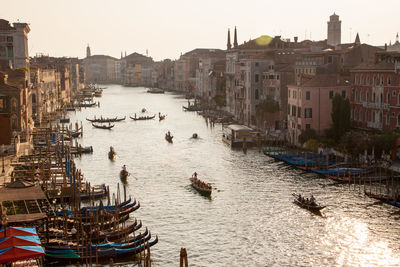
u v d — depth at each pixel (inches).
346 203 2402.8
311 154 3361.2
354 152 3031.5
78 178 2598.4
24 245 1379.2
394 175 2770.7
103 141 4463.6
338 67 4173.2
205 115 6171.3
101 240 1927.9
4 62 5027.1
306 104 3631.9
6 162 3016.7
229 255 1879.9
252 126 4901.6
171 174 3102.9
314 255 1866.4
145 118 6136.8
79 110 7293.3
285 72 4507.9
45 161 3043.8
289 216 2258.9
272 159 3462.1
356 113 3622.0
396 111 3196.4
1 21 5002.5
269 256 1866.4
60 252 1763.0
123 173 2994.6
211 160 3496.6
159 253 1902.1
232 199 2532.0
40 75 5944.9
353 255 1857.8
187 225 2182.6
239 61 5477.4
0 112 3282.5
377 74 3371.1
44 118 5920.3
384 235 2021.4
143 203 2497.5
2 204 1860.2
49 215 2058.3
